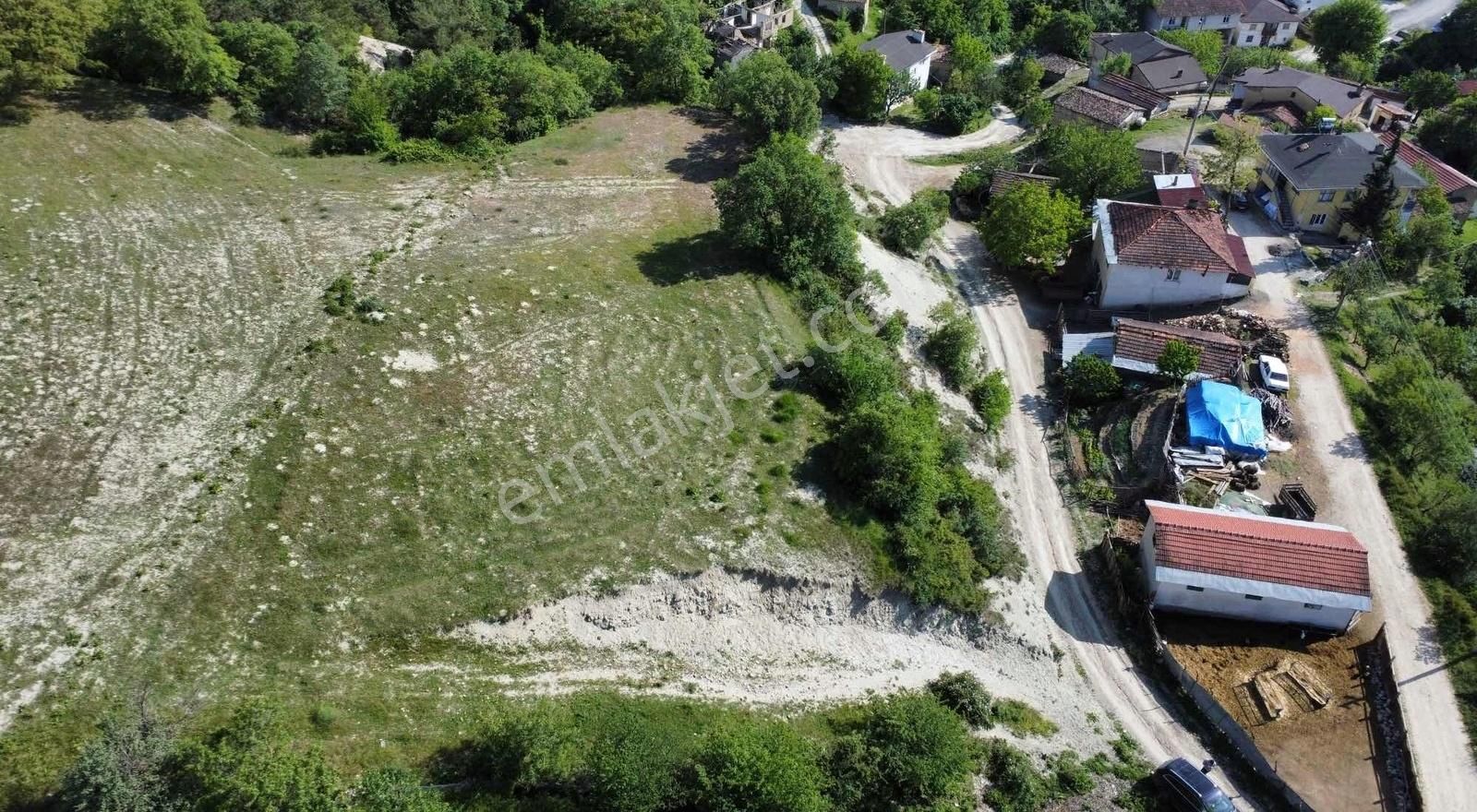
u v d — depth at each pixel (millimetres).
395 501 40781
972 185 77250
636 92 83938
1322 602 42406
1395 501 49969
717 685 39125
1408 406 52500
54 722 31266
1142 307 64938
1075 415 56969
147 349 44906
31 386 41812
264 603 36219
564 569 40156
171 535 37438
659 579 40750
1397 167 72562
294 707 33469
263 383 44375
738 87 76312
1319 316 62844
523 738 32031
